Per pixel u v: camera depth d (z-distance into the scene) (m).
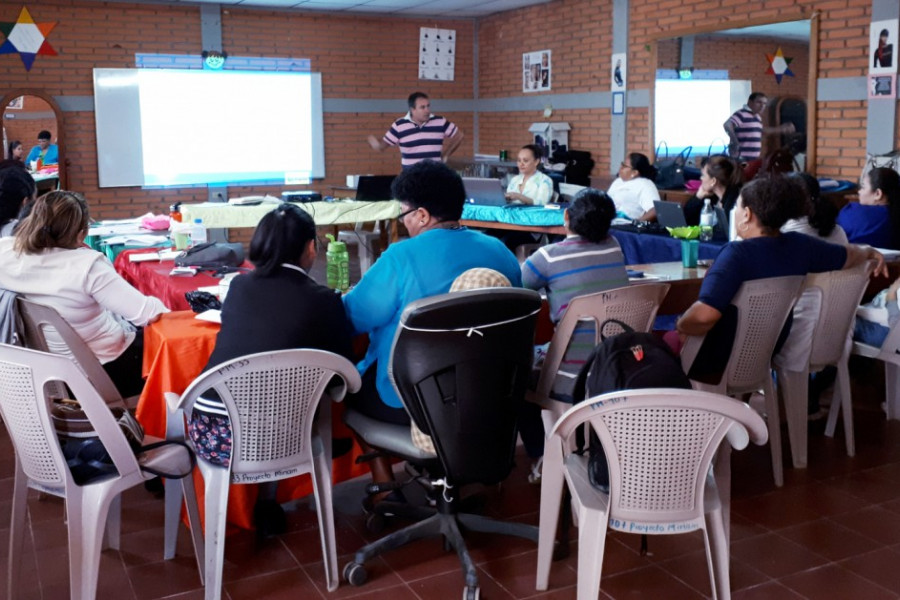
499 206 7.06
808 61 7.28
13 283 3.12
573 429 2.26
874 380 4.90
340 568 2.92
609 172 9.59
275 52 10.50
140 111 9.84
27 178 4.14
